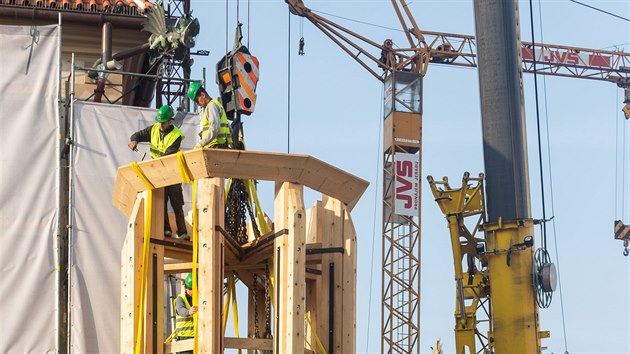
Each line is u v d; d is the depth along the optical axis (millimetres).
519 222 92000
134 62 92000
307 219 60812
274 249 55375
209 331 52406
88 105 71812
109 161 71438
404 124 195250
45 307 67500
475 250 104500
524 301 91750
